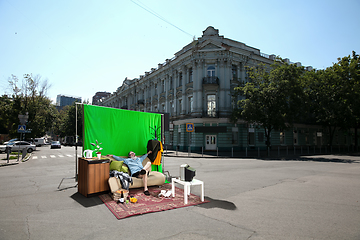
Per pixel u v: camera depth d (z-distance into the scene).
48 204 5.25
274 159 19.05
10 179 8.87
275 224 4.10
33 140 47.09
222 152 25.12
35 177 9.36
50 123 47.34
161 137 8.33
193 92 27.45
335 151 31.08
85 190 5.88
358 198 5.96
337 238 3.52
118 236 3.53
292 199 5.83
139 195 5.99
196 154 23.05
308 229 3.88
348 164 15.02
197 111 26.97
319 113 27.39
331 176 9.65
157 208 4.90
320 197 6.04
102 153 6.79
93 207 5.02
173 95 31.72
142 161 7.05
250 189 6.99
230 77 27.11
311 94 26.09
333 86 25.08
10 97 34.94
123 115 7.33
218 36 27.31
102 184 6.00
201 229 3.83
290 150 29.64
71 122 58.34
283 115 20.48
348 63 25.12
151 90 38.22
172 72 31.91
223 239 3.45
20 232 3.68
